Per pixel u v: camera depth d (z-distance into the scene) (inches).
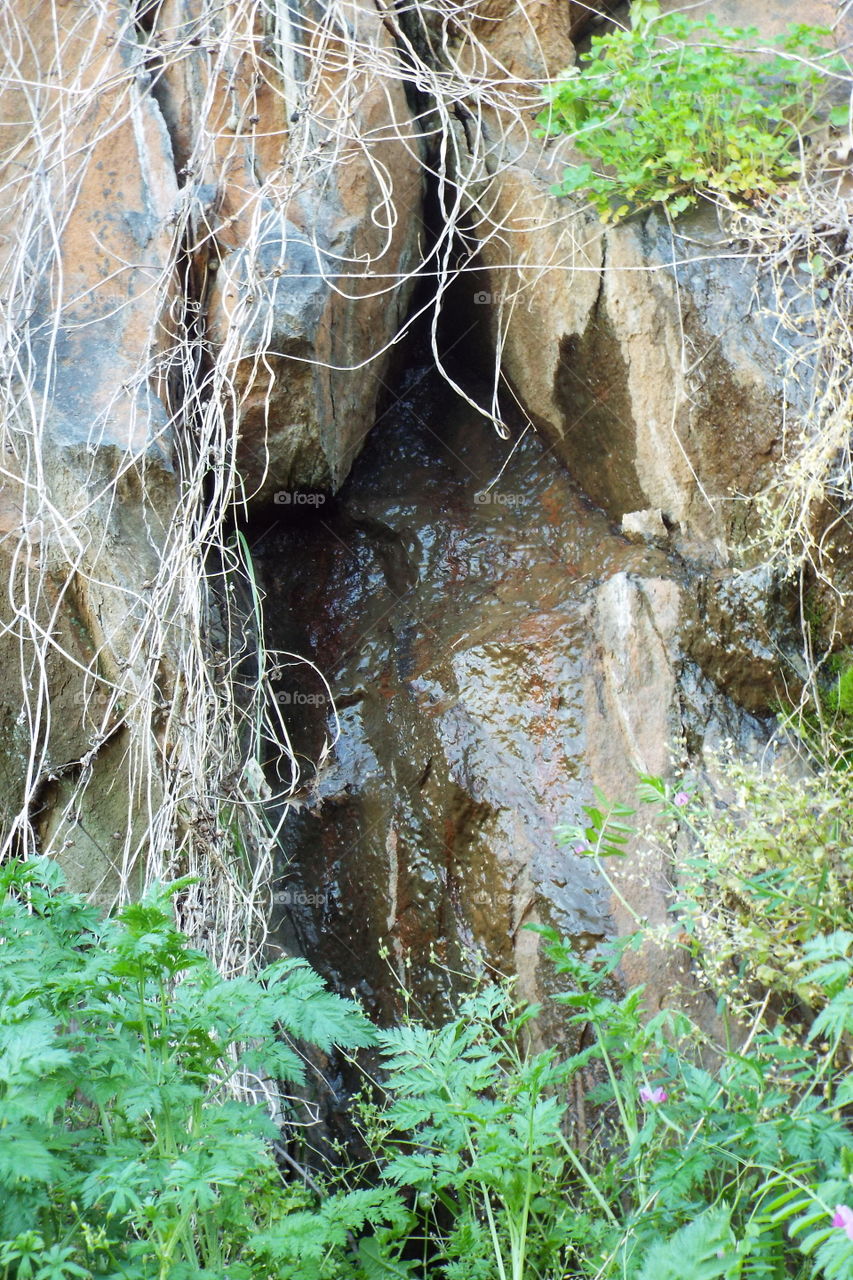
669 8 168.7
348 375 151.9
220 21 148.7
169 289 137.3
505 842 125.3
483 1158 86.7
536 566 147.8
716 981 106.2
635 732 125.5
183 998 88.8
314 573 159.6
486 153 152.9
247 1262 87.4
